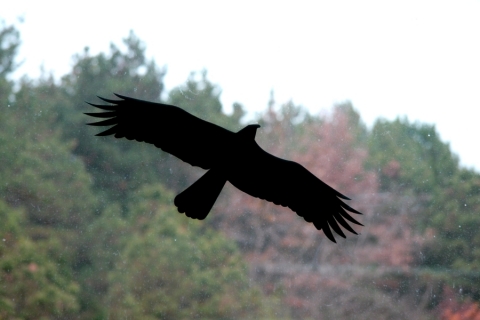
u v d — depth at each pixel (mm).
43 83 21719
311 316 17625
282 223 19547
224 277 16391
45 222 17312
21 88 20406
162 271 16016
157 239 16641
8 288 14859
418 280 18453
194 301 15953
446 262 19172
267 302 17219
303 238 19375
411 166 21141
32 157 17922
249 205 19500
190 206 4234
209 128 4211
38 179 17531
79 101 22250
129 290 15953
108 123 4223
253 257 18938
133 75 23875
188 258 16344
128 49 24172
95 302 16266
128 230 17703
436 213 20062
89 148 20578
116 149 20797
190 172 21141
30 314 14820
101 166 20438
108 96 22672
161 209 18141
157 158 21094
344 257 19297
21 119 19688
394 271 18844
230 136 4227
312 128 21828
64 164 18406
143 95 23406
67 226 17547
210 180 4293
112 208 18531
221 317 15977
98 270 16922
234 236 19281
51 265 15836
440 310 18031
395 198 20547
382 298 18188
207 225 19125
